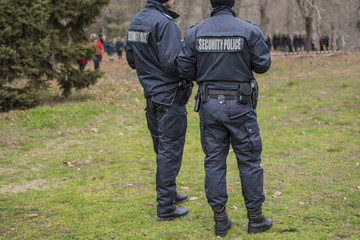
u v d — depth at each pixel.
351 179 4.48
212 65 2.96
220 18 2.99
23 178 4.69
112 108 9.26
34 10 8.41
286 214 3.50
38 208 3.73
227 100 2.95
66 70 10.10
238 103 2.94
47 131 7.14
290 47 31.14
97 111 8.80
